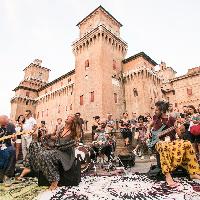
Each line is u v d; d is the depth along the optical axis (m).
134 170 6.34
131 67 37.94
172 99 45.59
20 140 8.58
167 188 3.71
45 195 3.56
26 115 8.47
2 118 5.66
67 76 45.06
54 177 4.05
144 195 3.36
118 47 38.94
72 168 4.33
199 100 41.38
